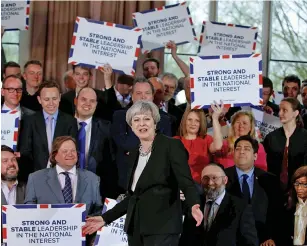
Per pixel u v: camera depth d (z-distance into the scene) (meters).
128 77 7.62
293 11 9.80
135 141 6.30
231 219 5.59
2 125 6.17
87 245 5.84
